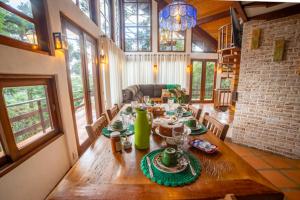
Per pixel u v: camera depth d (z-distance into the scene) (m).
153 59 6.70
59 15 1.87
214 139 1.23
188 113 1.94
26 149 1.37
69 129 2.02
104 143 1.18
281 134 2.38
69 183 0.73
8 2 1.31
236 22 3.31
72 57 2.52
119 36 6.02
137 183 0.73
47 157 1.61
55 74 1.77
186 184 0.71
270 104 2.42
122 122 1.49
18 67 1.28
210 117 1.56
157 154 0.97
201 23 5.89
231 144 2.82
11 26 1.34
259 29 2.38
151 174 0.78
